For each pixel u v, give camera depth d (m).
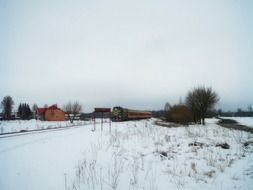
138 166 8.60
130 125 27.78
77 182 6.42
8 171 7.04
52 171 7.22
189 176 7.82
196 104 37.25
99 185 6.40
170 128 26.14
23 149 10.55
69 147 11.23
